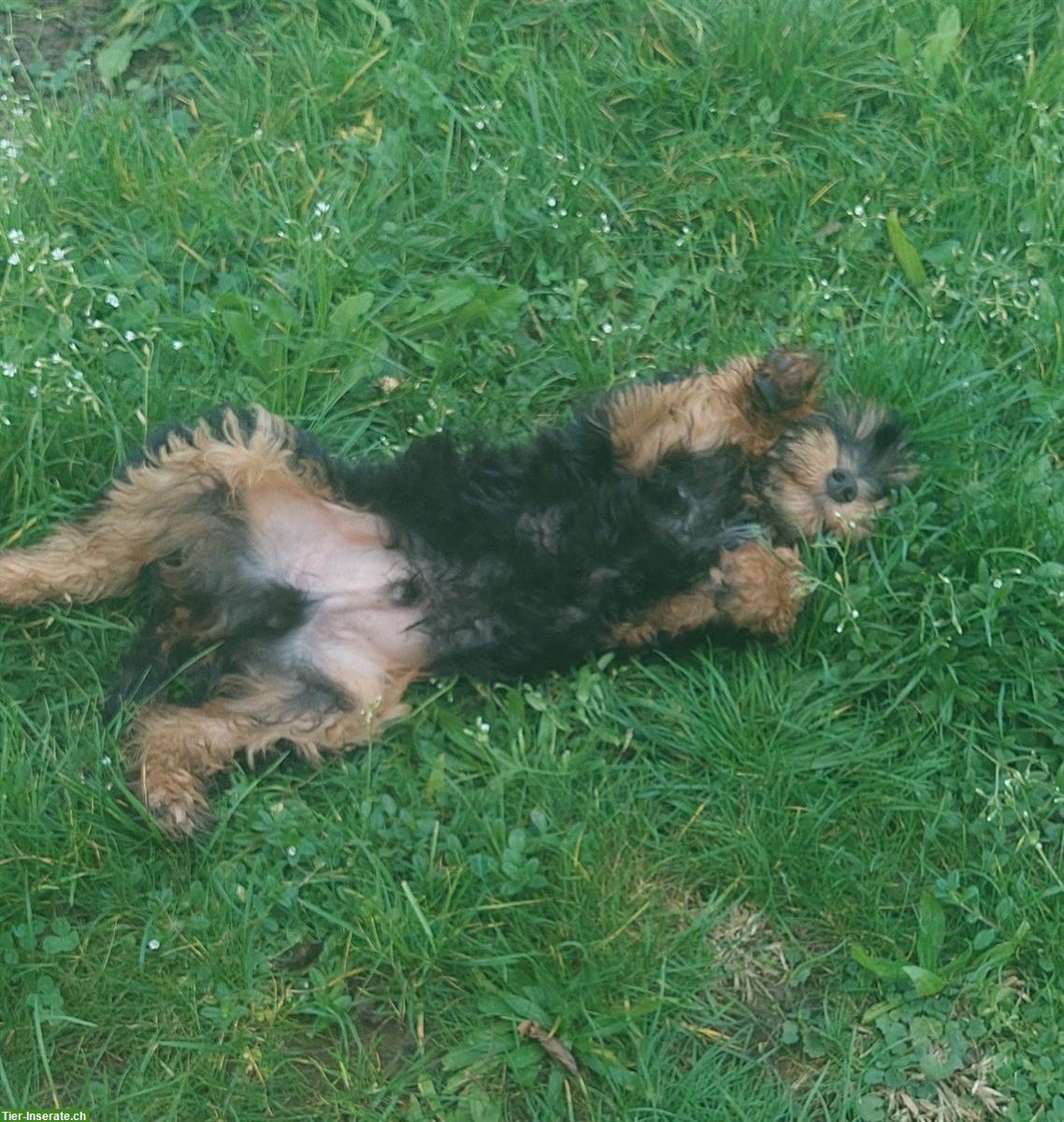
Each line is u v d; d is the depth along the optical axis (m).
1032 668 1.38
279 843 1.30
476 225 1.56
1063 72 1.63
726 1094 1.25
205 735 1.32
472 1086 1.25
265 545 1.34
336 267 1.51
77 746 1.33
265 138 1.57
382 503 1.37
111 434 1.42
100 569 1.35
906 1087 1.27
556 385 1.52
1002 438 1.49
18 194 1.51
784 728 1.37
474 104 1.62
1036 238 1.57
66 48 1.64
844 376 1.49
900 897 1.33
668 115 1.63
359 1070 1.24
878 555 1.42
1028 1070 1.27
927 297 1.54
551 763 1.34
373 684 1.35
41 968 1.25
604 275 1.55
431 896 1.29
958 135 1.62
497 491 1.38
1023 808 1.34
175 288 1.51
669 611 1.38
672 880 1.33
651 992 1.28
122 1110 1.22
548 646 1.37
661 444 1.38
